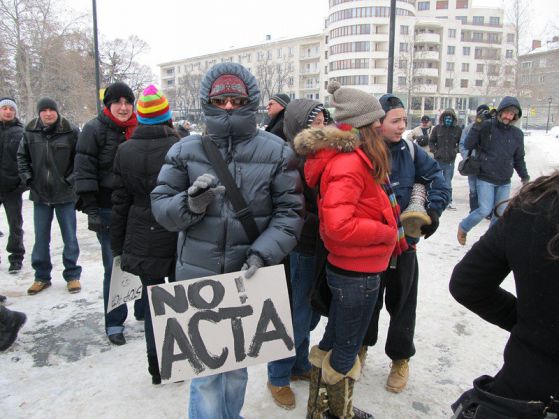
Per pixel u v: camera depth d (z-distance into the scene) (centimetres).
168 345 205
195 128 4319
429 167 272
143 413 264
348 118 217
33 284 453
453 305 414
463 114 7238
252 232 213
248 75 210
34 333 367
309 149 216
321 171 218
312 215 256
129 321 392
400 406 272
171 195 215
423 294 439
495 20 7769
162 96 279
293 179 217
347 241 207
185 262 219
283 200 216
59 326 380
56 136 432
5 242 634
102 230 346
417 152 273
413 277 275
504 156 550
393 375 289
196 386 215
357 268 220
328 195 209
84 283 477
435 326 374
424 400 278
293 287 274
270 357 214
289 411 267
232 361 210
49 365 318
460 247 598
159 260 268
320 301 242
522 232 120
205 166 212
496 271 134
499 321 145
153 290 205
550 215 114
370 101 216
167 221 209
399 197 264
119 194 284
